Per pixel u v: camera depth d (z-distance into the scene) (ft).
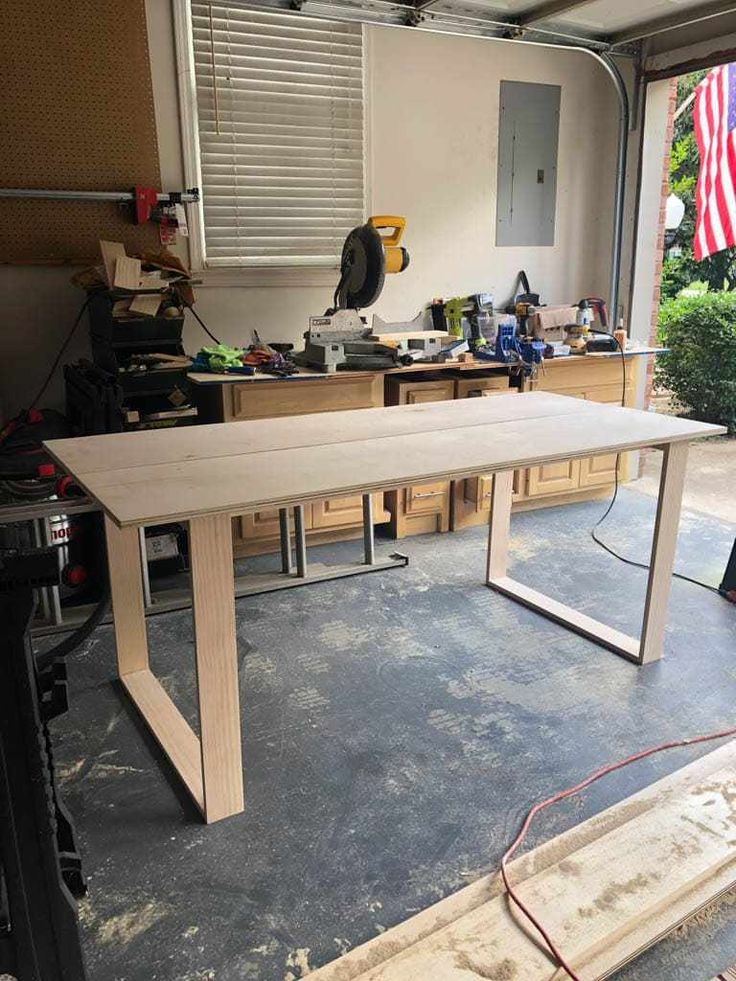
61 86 10.59
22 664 3.80
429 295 14.19
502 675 8.54
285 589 10.81
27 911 4.17
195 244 12.02
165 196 11.13
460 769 6.95
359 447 7.22
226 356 10.98
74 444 7.38
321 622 9.80
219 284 12.34
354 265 11.82
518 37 12.60
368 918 5.39
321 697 8.11
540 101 14.29
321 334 11.73
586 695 8.13
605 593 10.69
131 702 8.00
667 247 23.58
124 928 5.29
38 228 10.83
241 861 5.90
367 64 12.55
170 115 11.43
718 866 5.68
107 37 10.69
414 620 9.86
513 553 12.11
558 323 13.48
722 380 20.52
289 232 12.69
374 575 11.30
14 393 11.32
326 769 6.97
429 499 12.80
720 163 16.98
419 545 12.51
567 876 5.54
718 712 7.82
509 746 7.27
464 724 7.62
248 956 5.09
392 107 12.98
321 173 12.69
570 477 13.85
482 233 14.39
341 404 11.50
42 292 11.14
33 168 10.66
